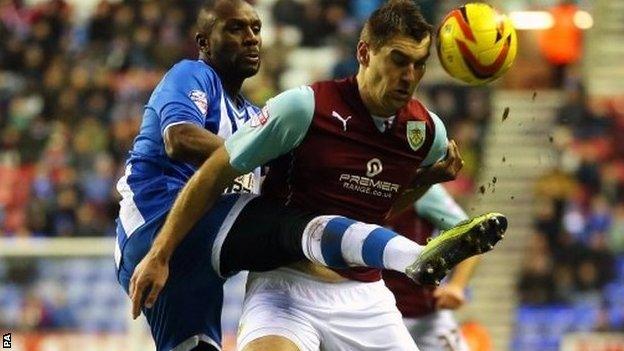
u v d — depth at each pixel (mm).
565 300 38656
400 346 16062
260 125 15055
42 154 44500
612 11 51938
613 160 43844
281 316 15617
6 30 50500
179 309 16609
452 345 23250
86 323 32969
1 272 33062
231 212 15891
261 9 55438
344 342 15953
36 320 32938
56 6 51281
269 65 48125
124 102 46250
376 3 51500
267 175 15969
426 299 22906
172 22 49625
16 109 46562
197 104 16359
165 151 16422
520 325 38469
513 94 46250
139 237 16469
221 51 17062
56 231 41281
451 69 15695
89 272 33094
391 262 14500
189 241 16047
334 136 15492
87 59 48625
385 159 15742
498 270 41594
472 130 43406
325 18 51500
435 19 47750
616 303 38312
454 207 21984
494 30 15477
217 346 16875
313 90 15500
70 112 46094
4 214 42125
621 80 50438
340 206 15727
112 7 50094
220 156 15133
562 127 44875
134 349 32906
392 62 15070
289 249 15344
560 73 46625
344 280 16062
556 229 40531
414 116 15867
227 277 16391
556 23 46750
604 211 41469
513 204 42969
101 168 43188
